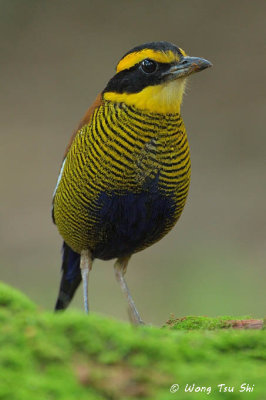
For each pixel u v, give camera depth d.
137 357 4.52
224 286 15.98
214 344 4.86
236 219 18.92
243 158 22.00
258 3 27.94
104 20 27.92
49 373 4.30
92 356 4.48
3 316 4.66
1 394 4.06
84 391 4.22
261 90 25.28
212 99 25.00
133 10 28.20
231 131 23.47
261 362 4.76
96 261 16.25
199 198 19.83
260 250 17.53
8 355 4.32
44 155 22.02
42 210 19.38
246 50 26.56
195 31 27.39
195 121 24.00
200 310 15.18
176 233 18.31
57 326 4.59
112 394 4.24
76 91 25.28
